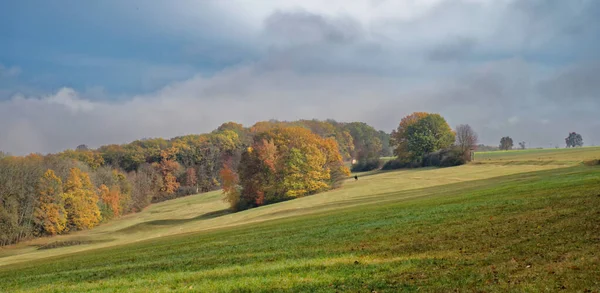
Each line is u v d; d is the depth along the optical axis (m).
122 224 113.06
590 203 25.69
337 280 17.92
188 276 22.34
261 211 76.12
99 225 116.44
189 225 80.19
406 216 33.94
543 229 21.48
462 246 20.92
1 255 77.44
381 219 34.59
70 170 108.50
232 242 34.84
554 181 44.31
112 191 127.94
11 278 31.53
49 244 77.25
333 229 33.28
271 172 106.81
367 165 178.62
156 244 44.09
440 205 37.91
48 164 113.75
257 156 109.00
